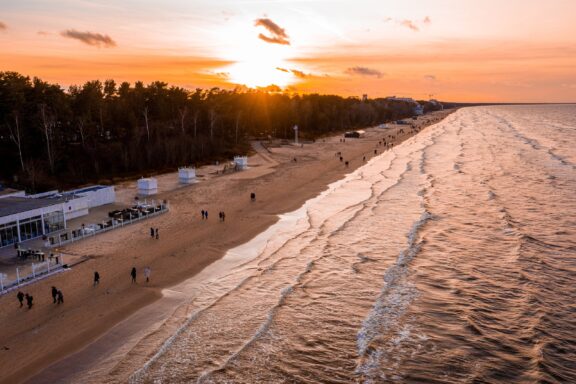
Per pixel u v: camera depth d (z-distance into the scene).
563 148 116.88
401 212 55.78
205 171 89.06
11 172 76.38
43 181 72.12
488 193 65.06
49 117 84.38
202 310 31.41
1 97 84.00
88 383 23.61
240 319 30.19
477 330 28.31
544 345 26.62
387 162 100.69
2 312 30.62
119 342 27.39
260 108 155.75
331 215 55.53
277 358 25.83
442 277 36.22
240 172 88.06
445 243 44.09
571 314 30.16
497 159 99.31
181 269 38.75
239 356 25.98
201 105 132.00
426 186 71.44
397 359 25.59
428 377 24.00
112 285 35.22
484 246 43.03
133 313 30.95
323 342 27.36
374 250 42.69
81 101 99.25
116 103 109.81
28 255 39.84
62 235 46.62
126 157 87.25
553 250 41.56
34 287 34.47
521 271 36.91
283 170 90.56
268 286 35.28
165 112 121.88
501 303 31.78
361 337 27.84
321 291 34.22
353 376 24.25
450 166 91.69
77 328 28.84
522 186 69.50
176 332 28.53
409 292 33.66
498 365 24.89
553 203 58.44
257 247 44.47
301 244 44.97
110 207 59.62
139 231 49.28
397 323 29.33
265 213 57.16
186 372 24.55
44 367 24.88
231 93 166.50
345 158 108.75
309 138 154.50
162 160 94.12
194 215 56.19
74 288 34.53
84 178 79.06
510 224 49.47
